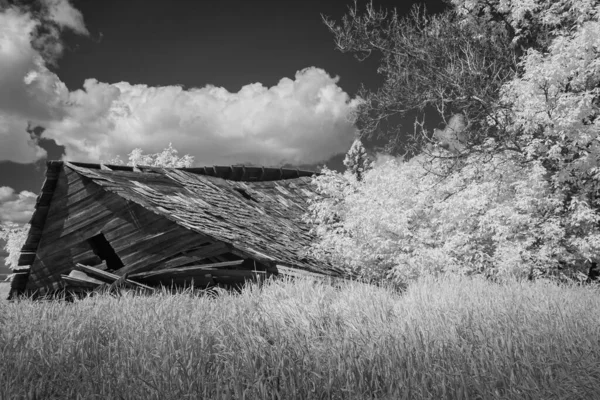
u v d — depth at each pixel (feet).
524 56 47.57
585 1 47.14
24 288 42.42
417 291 28.76
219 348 14.70
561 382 11.75
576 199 44.55
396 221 45.80
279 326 17.15
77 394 11.87
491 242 48.57
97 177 40.63
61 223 41.63
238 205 56.80
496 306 22.03
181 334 15.80
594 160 43.29
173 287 38.27
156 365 13.25
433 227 49.73
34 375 13.30
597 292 33.30
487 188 47.80
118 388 12.03
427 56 58.54
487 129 52.49
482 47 60.49
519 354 13.84
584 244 43.37
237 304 22.15
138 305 22.88
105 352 14.98
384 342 15.28
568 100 43.04
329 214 53.88
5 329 17.74
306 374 12.80
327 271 45.75
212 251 37.68
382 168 51.90
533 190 45.32
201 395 11.62
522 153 48.65
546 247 44.21
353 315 19.60
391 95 57.52
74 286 41.06
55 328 17.60
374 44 58.44
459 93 55.16
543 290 29.45
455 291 27.94
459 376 12.17
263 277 37.52
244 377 12.45
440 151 52.06
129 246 39.47
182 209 42.04
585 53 43.57
